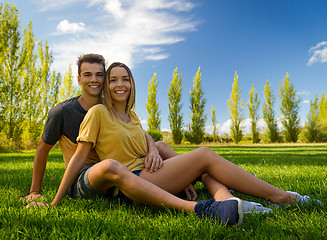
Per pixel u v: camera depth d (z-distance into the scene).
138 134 1.89
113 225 1.32
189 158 1.71
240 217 1.29
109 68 1.91
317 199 1.87
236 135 28.59
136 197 1.56
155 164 1.74
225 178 1.66
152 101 29.03
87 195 1.79
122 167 1.57
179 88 27.80
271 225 1.33
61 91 16.94
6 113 13.38
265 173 3.42
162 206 1.54
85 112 2.02
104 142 1.78
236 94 28.62
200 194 2.26
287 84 27.98
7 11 13.22
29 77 14.77
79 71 2.06
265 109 28.83
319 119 26.84
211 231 1.20
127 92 1.93
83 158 1.74
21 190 2.37
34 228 1.30
